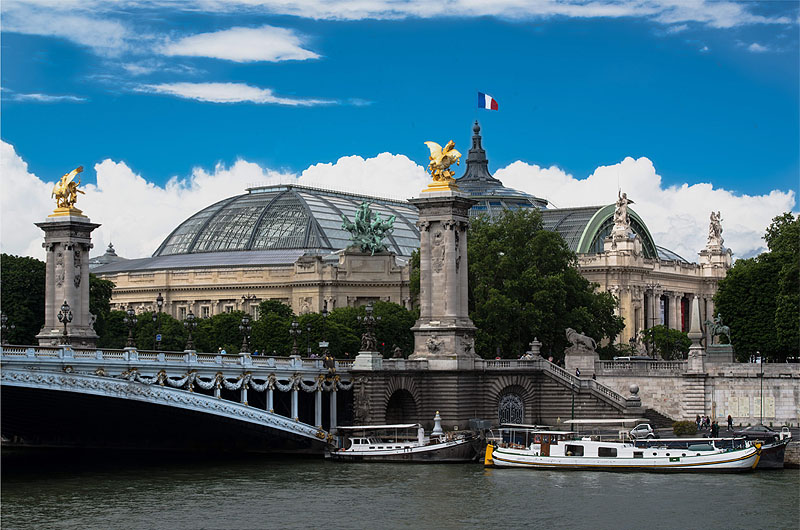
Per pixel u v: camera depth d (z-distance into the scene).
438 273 160.25
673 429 151.62
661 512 110.25
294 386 148.00
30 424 157.50
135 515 110.25
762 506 112.50
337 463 143.00
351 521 107.62
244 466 140.75
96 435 161.25
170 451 158.12
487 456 138.38
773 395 156.12
